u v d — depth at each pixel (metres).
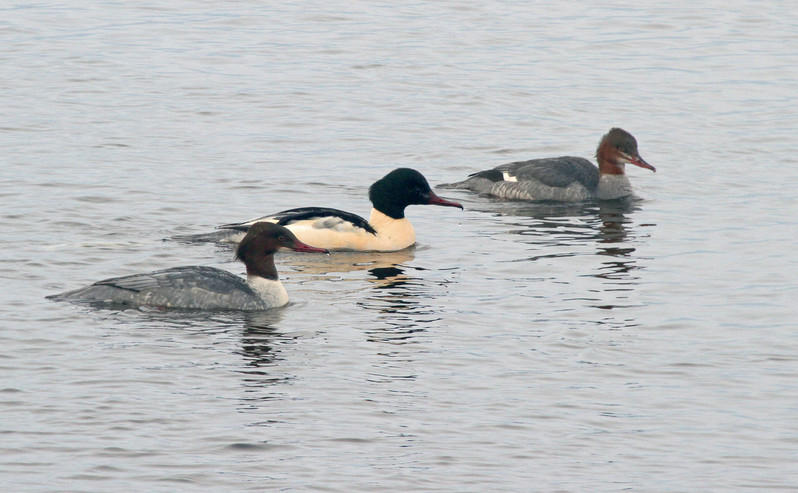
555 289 17.64
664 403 13.62
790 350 15.19
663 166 25.48
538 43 35.75
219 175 23.88
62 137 26.16
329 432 12.70
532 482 11.74
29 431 12.45
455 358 14.80
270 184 23.42
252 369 14.27
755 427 13.02
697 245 20.05
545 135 27.73
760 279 18.08
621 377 14.33
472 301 17.03
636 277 18.25
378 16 38.91
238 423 12.83
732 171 25.05
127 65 32.75
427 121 28.50
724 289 17.64
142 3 40.34
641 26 37.66
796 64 33.47
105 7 39.62
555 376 14.32
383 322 16.06
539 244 20.27
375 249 19.94
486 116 29.02
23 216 20.55
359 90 30.89
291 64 33.25
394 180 20.11
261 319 16.06
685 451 12.48
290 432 12.66
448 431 12.80
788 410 13.46
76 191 22.25
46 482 11.45
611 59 34.16
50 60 32.94
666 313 16.56
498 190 24.06
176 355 14.63
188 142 26.20
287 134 27.14
